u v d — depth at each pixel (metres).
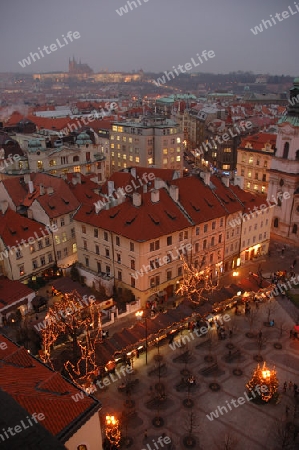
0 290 70.06
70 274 82.38
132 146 141.38
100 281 75.62
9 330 65.88
